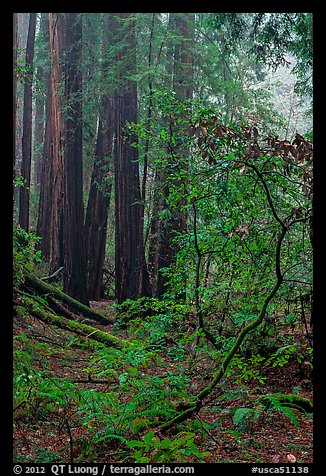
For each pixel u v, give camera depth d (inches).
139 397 208.4
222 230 301.4
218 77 769.6
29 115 782.5
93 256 804.6
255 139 231.0
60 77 678.5
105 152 772.6
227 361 205.3
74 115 668.1
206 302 323.0
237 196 279.6
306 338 297.0
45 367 311.6
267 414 220.4
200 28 770.8
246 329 204.8
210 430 208.2
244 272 300.2
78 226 636.1
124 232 597.9
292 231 298.2
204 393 203.6
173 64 638.5
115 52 621.9
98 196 797.2
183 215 434.3
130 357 243.6
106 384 289.1
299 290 294.5
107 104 770.8
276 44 498.0
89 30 801.6
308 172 243.9
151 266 602.9
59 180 679.7
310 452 179.8
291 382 280.5
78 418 223.6
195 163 321.7
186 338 313.6
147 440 161.3
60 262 690.2
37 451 182.5
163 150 448.1
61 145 665.0
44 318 422.3
